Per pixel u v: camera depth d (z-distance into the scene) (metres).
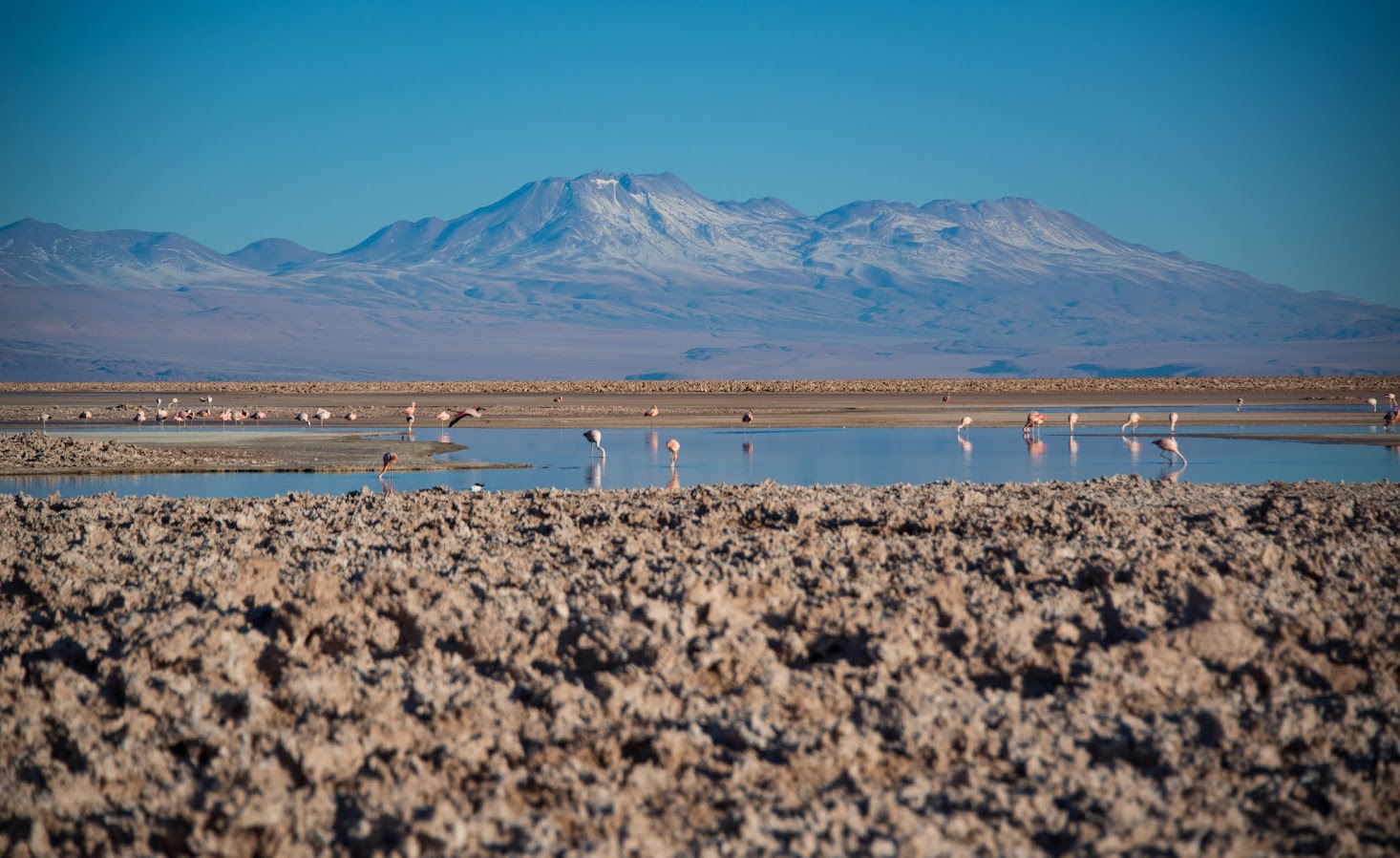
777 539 25.59
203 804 14.16
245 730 16.02
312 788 14.55
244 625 19.97
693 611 19.20
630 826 13.08
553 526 28.41
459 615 19.75
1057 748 14.99
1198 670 17.27
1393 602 20.70
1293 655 17.64
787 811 13.52
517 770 14.61
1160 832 13.13
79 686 17.61
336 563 24.16
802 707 16.09
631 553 24.16
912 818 13.17
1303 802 14.06
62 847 13.72
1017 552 23.56
